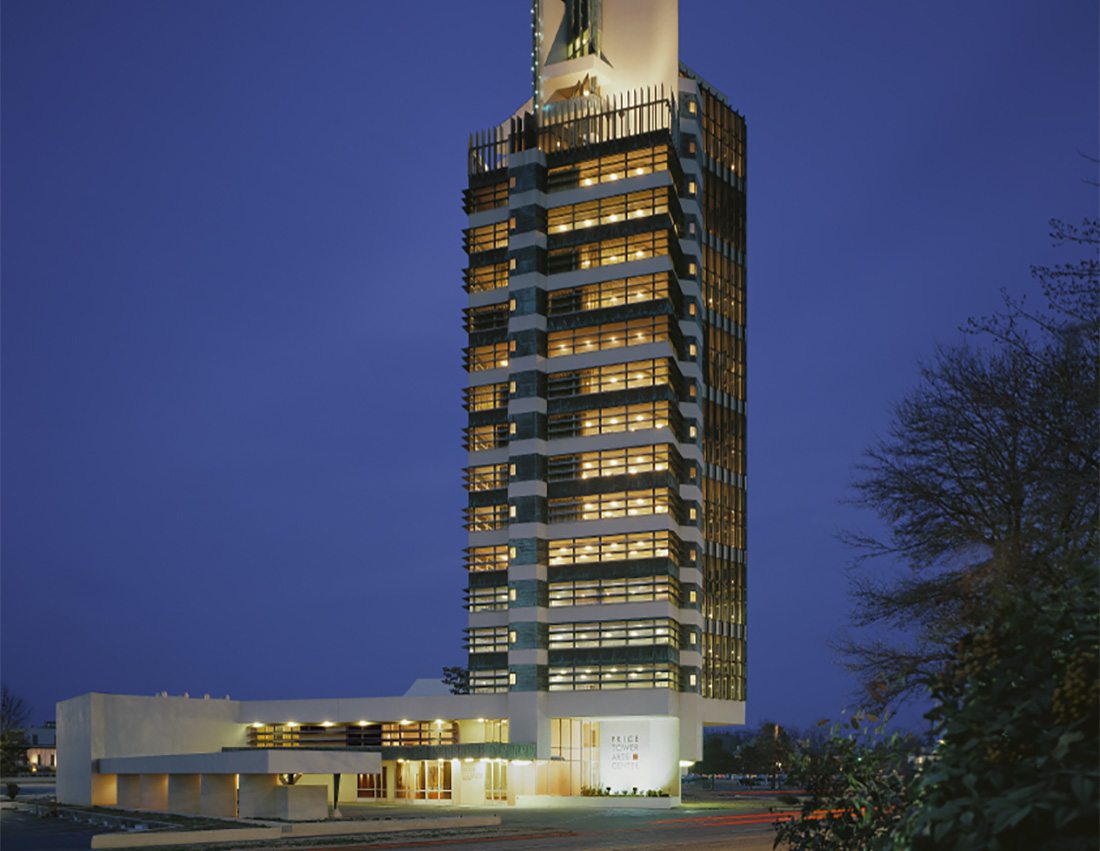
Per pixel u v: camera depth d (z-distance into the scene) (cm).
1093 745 657
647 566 7850
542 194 8556
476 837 4666
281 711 8612
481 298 8756
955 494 2366
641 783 7862
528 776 7819
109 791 7700
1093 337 1930
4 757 13200
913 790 818
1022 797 629
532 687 7888
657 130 8281
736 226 10525
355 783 8338
